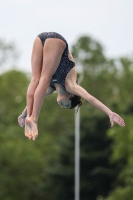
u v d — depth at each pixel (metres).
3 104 175.75
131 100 121.62
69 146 108.94
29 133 24.98
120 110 124.25
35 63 25.52
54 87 26.14
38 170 122.50
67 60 25.36
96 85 168.00
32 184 120.88
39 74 25.55
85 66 170.25
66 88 25.36
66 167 109.19
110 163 103.19
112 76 166.12
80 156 104.00
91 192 105.00
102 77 166.88
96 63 170.00
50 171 109.81
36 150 129.25
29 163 121.88
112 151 101.81
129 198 85.25
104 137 105.94
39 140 148.00
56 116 168.12
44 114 167.62
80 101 26.55
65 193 110.25
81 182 104.12
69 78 25.30
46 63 25.09
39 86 25.05
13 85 180.00
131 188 85.81
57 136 164.75
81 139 106.31
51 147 145.25
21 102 175.00
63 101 26.09
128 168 93.94
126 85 151.25
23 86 180.62
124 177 95.62
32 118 25.00
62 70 25.23
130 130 95.69
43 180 121.62
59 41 25.16
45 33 25.59
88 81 167.38
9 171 119.88
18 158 121.19
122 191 85.88
